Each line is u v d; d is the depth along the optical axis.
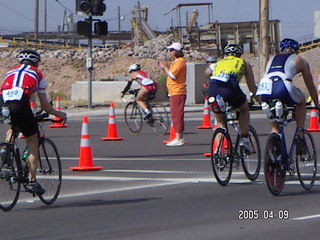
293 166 12.57
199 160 17.56
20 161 11.48
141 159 17.95
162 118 23.77
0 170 11.30
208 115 26.17
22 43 99.06
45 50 91.62
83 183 14.31
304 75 12.61
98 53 82.88
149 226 10.17
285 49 12.73
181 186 13.73
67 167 16.72
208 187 13.50
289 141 19.02
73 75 78.12
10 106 11.17
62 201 12.36
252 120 29.52
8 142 11.33
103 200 12.40
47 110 11.64
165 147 20.41
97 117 34.03
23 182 11.52
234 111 14.18
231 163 13.61
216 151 13.44
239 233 9.64
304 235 9.45
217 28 86.69
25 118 11.25
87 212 11.30
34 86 11.38
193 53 80.62
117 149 20.12
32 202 12.25
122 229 10.01
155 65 76.25
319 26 40.41
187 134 24.03
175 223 10.36
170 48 20.31
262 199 12.09
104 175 15.34
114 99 46.31
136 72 23.70
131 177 15.01
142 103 23.64
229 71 13.40
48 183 12.02
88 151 16.16
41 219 10.80
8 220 10.74
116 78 60.91
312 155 13.02
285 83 12.27
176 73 20.31
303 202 11.77
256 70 58.78
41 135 11.86
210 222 10.38
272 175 12.27
